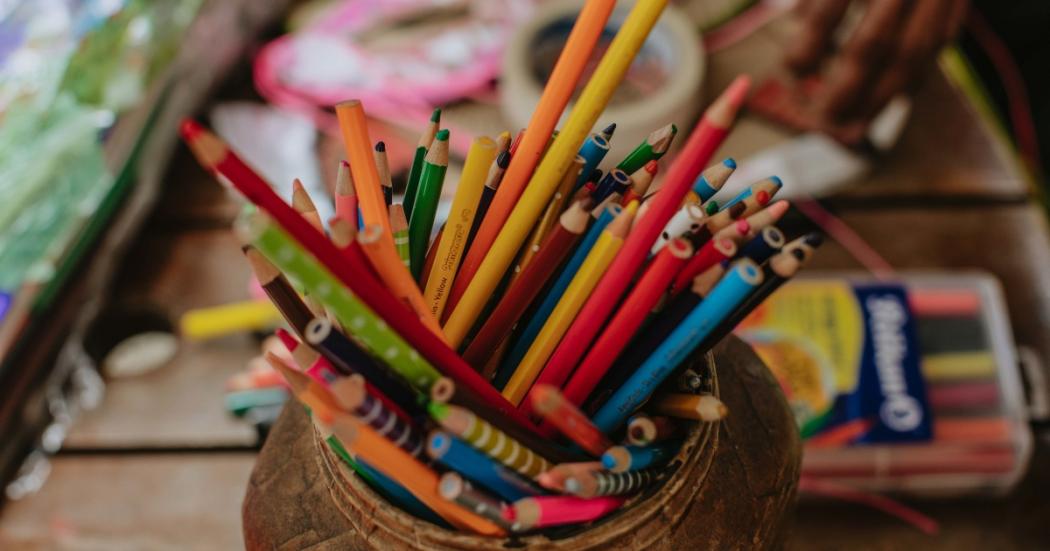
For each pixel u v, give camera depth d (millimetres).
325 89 863
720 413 307
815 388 649
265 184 272
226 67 891
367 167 330
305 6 946
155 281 772
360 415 283
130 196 793
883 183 794
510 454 298
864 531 619
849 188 793
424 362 295
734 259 320
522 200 341
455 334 357
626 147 774
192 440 678
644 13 310
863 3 878
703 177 353
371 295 288
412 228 357
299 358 304
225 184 821
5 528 645
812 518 626
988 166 803
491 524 312
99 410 700
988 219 770
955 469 624
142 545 630
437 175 339
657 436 331
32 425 687
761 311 691
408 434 293
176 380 712
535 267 331
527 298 342
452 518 320
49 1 855
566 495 312
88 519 645
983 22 1151
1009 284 734
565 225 321
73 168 765
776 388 414
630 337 318
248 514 385
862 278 711
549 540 302
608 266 316
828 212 780
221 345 728
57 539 637
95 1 853
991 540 612
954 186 792
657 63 825
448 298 369
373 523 322
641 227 301
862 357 662
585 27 325
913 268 746
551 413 289
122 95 816
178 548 627
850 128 803
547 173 335
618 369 341
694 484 330
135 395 706
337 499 341
